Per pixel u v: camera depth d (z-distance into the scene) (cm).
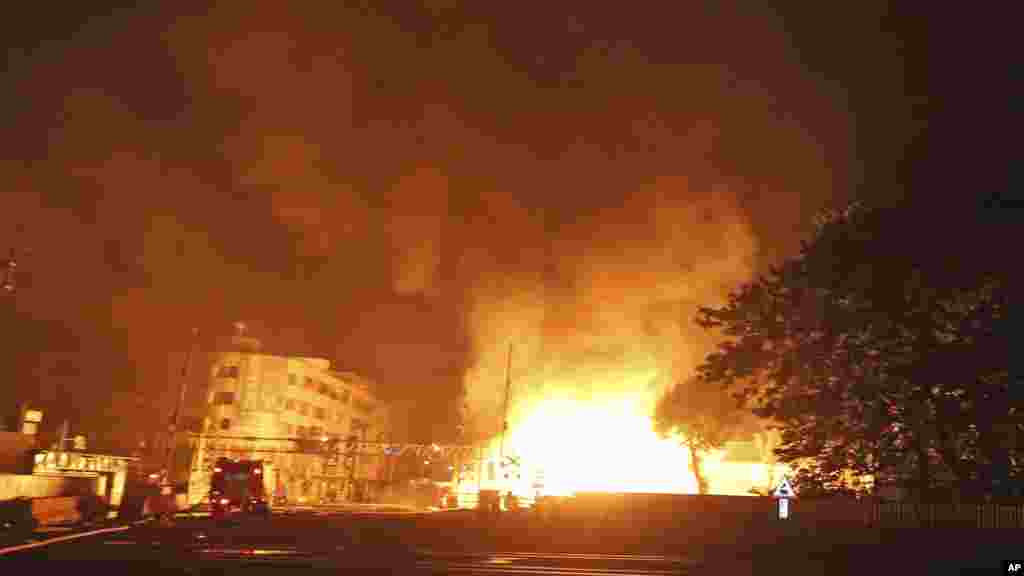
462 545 3083
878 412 3712
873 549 3250
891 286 3734
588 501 4684
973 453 3628
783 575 2403
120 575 1958
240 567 2155
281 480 8544
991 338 3506
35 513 3606
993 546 3136
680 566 2538
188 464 8819
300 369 10181
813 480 3959
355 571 2123
